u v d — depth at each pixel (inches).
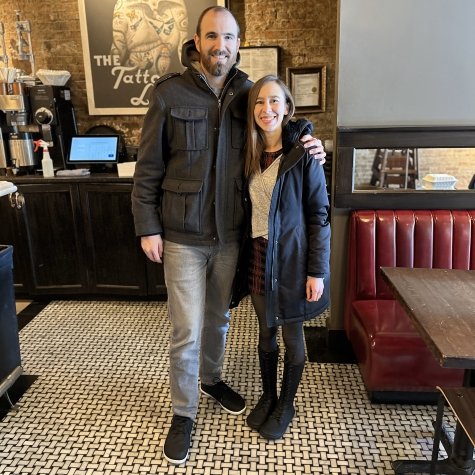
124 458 74.3
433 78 93.2
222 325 82.2
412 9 90.4
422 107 94.6
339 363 101.1
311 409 85.4
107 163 132.6
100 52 137.1
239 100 70.1
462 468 66.3
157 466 72.6
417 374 81.2
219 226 70.7
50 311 129.0
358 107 94.6
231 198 71.5
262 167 70.1
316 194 69.1
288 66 136.1
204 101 68.0
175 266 71.2
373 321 86.4
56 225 128.1
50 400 89.4
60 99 132.5
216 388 87.0
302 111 137.6
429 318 58.6
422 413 84.3
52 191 125.6
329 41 133.3
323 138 139.5
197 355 74.7
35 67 140.4
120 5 133.6
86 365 101.3
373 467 72.1
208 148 68.5
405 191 97.0
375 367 81.8
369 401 87.6
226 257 74.7
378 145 94.7
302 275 71.2
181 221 69.3
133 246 128.0
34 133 135.4
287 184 67.8
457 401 58.5
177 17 133.8
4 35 138.1
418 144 94.3
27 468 72.4
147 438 78.7
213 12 64.7
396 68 92.9
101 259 130.3
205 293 77.2
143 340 112.0
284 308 71.4
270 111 65.8
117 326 119.5
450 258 94.0
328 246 71.4
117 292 132.5
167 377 96.4
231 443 77.1
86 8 134.0
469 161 95.9
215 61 65.6
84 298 136.7
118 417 84.2
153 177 70.9
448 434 77.9
